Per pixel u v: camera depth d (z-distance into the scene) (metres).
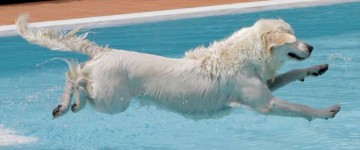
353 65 11.24
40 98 10.00
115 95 7.24
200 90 7.47
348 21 14.48
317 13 15.34
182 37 13.35
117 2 17.41
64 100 7.24
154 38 13.34
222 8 15.55
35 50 13.11
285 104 7.49
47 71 11.64
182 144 8.00
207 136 8.27
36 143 8.07
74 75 7.27
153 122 8.88
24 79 11.14
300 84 10.42
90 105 7.35
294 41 7.23
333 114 7.59
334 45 12.57
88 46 7.30
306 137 8.11
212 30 13.80
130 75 7.31
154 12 15.42
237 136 8.24
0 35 13.89
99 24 14.55
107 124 8.81
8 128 8.65
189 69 7.48
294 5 16.11
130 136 8.32
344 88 10.05
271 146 7.84
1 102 9.82
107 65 7.23
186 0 17.34
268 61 7.39
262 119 8.90
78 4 17.31
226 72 7.48
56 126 8.73
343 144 7.81
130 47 12.57
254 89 7.45
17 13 16.22
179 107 7.54
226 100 7.59
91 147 7.92
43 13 16.05
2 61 12.33
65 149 7.85
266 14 15.27
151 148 7.87
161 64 7.42
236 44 7.48
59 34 7.29
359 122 8.56
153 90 7.40
